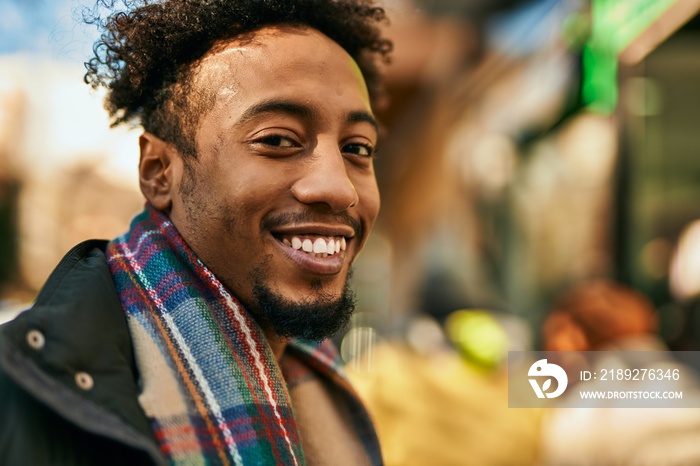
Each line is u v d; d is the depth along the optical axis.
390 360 2.43
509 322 3.97
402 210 6.27
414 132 5.52
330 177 0.98
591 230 3.19
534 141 3.70
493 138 4.09
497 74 3.93
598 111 2.91
